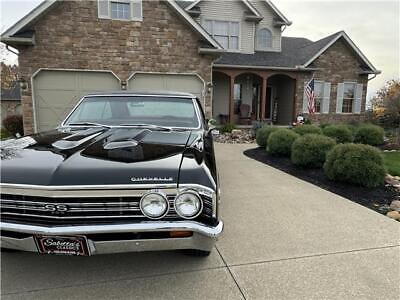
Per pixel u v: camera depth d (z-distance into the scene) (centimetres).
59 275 224
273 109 1708
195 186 181
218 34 1491
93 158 198
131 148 217
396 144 961
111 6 961
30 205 179
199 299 198
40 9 885
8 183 178
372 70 1532
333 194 440
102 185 175
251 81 1609
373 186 462
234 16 1495
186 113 337
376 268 238
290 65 1439
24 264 238
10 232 182
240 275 226
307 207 380
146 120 326
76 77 962
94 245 179
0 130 1336
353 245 276
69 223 176
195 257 250
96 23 953
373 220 338
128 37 984
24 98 930
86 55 959
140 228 175
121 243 180
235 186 481
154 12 991
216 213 193
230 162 701
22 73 920
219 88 1554
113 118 329
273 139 735
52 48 930
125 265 238
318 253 261
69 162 191
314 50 1520
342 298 201
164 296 201
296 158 603
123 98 350
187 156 209
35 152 211
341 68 1525
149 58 1009
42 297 198
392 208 379
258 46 1595
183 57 1033
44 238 178
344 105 1577
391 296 203
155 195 178
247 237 291
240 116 1562
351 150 476
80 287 210
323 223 328
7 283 213
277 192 448
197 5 1442
